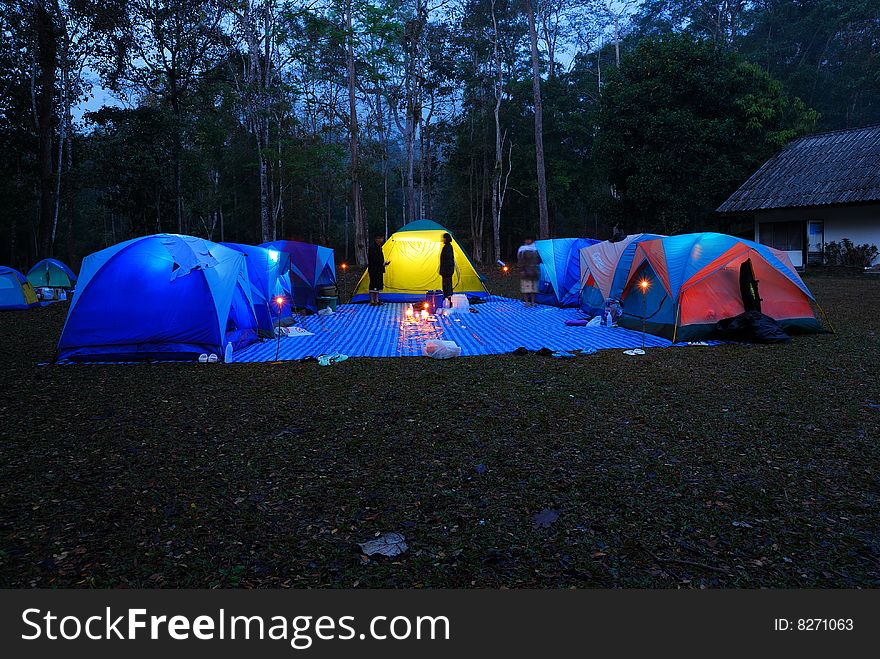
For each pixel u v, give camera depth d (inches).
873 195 796.6
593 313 488.1
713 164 963.3
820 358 292.8
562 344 362.6
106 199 1167.0
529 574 106.1
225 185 1534.2
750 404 212.2
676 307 366.6
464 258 629.9
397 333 423.2
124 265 336.8
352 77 1111.6
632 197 990.4
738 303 366.9
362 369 292.8
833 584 101.7
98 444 180.1
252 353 352.2
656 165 963.3
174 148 1074.1
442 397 231.1
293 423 199.8
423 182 1491.1
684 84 975.6
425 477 150.5
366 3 1037.2
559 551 113.2
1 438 186.5
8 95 1018.7
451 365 298.5
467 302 547.5
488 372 278.1
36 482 150.3
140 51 971.3
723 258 367.2
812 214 889.5
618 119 998.4
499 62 1305.4
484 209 1496.1
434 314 518.3
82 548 116.5
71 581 105.4
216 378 278.2
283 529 123.9
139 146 1083.3
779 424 187.9
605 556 111.0
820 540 115.3
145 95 1238.3
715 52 985.5
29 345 392.8
